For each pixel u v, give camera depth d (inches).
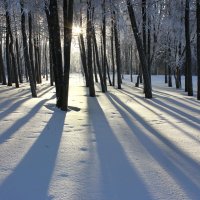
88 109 537.6
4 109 490.6
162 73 2704.2
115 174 224.7
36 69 1566.2
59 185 203.6
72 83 1565.0
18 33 1467.8
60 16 893.8
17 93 885.2
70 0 483.8
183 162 253.9
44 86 1285.7
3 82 1378.0
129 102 671.8
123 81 1980.8
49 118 423.2
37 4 671.8
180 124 417.7
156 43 1142.3
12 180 210.2
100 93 925.8
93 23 826.8
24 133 335.3
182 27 1122.7
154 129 382.0
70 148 285.9
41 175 219.6
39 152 270.8
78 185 204.4
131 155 270.4
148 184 208.1
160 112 526.9
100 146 296.0
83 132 351.9
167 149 291.1
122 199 185.8
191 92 876.0
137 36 758.5
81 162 248.4
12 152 268.4
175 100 729.0
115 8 799.1
